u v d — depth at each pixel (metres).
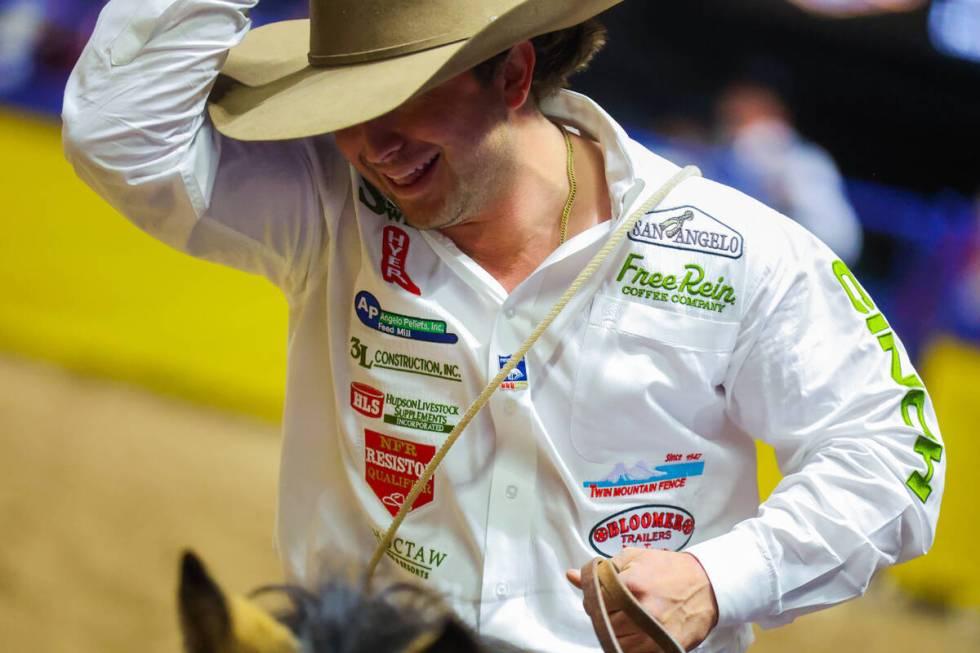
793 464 4.74
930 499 4.53
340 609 3.03
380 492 4.80
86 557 11.84
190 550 2.74
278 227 4.84
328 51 4.48
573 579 4.13
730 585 4.31
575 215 4.72
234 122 4.48
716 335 4.57
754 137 16.69
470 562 4.71
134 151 4.45
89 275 16.19
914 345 14.36
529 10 4.02
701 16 16.84
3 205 16.52
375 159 4.24
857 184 16.06
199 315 15.73
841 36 16.52
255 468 14.20
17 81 16.75
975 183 16.62
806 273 4.61
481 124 4.33
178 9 4.38
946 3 16.39
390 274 4.70
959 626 12.61
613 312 4.56
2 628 10.54
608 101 17.53
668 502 4.74
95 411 15.15
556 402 4.59
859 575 4.47
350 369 4.83
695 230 4.59
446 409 4.66
